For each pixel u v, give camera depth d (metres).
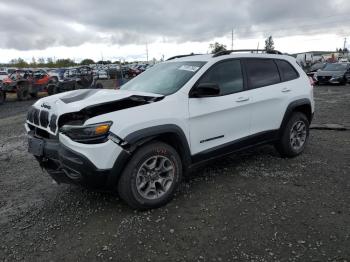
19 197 4.30
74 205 3.97
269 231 3.23
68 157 3.37
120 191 3.55
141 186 3.62
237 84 4.58
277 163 5.16
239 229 3.29
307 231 3.21
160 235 3.24
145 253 2.98
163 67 4.82
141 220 3.53
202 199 3.97
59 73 28.14
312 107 5.64
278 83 5.11
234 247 3.01
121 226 3.43
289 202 3.81
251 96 4.63
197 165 4.20
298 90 5.33
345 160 5.24
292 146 5.34
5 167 5.55
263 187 4.25
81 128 3.30
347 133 7.12
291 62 5.49
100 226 3.46
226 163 5.21
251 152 5.76
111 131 3.34
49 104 3.76
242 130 4.61
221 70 4.43
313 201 3.82
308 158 5.38
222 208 3.73
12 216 3.79
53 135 3.64
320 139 6.61
